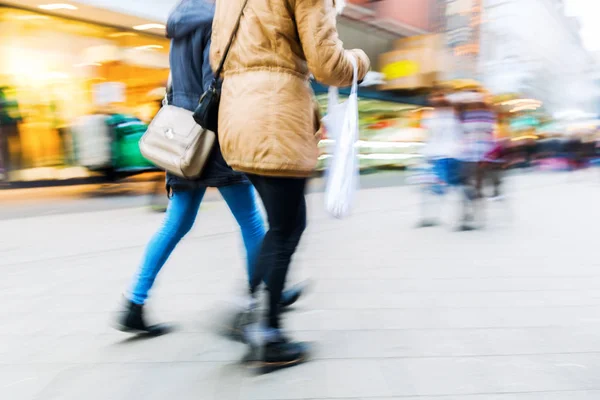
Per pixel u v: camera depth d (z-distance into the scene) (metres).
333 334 2.44
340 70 1.84
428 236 5.17
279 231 2.03
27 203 7.69
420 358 2.15
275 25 1.84
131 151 9.91
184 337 2.42
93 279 3.54
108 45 9.63
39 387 1.94
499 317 2.66
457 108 5.57
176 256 4.22
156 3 9.29
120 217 6.52
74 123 9.48
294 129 1.86
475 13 19.61
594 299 2.97
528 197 9.11
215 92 2.02
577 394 1.84
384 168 15.53
